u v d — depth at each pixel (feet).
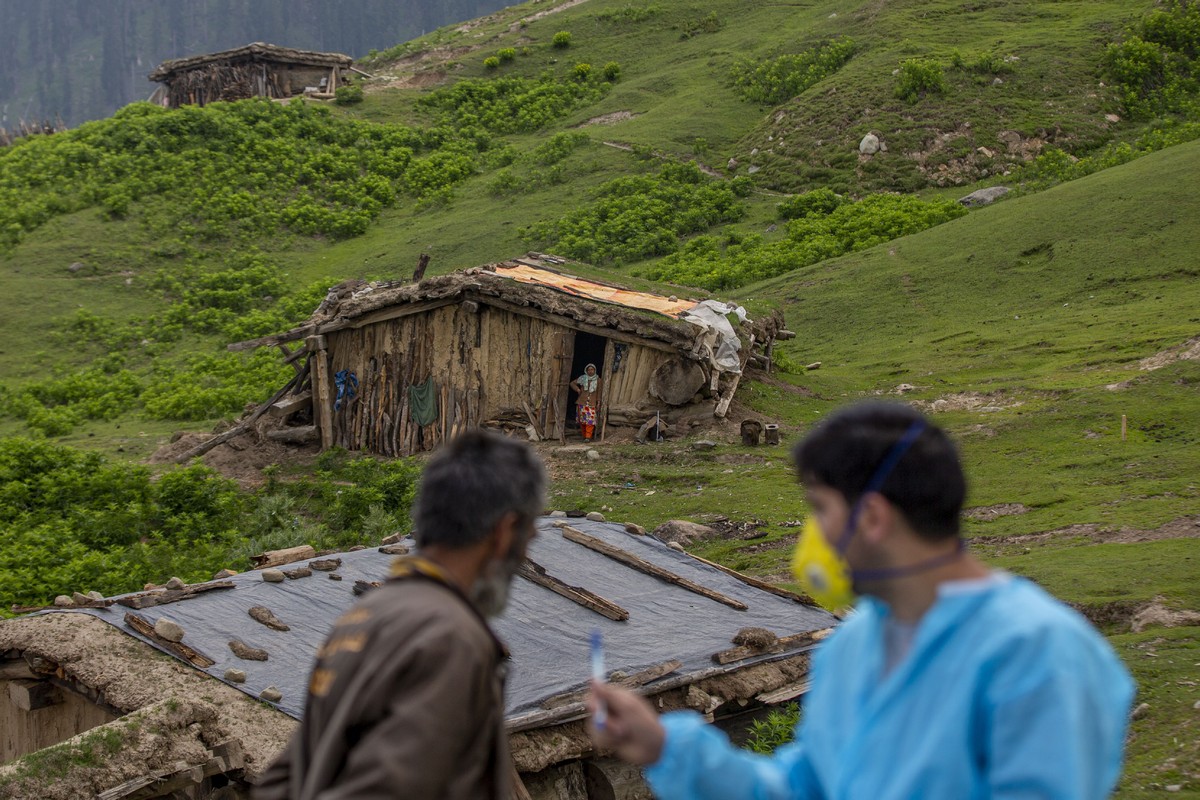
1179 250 118.93
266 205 204.44
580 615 33.76
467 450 11.30
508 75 272.72
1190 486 58.65
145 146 218.18
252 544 66.28
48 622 30.35
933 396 89.92
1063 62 210.79
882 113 201.26
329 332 93.50
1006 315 115.96
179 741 25.25
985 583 9.12
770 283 143.23
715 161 207.92
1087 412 74.79
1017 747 8.24
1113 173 144.46
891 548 9.42
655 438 82.99
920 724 8.89
